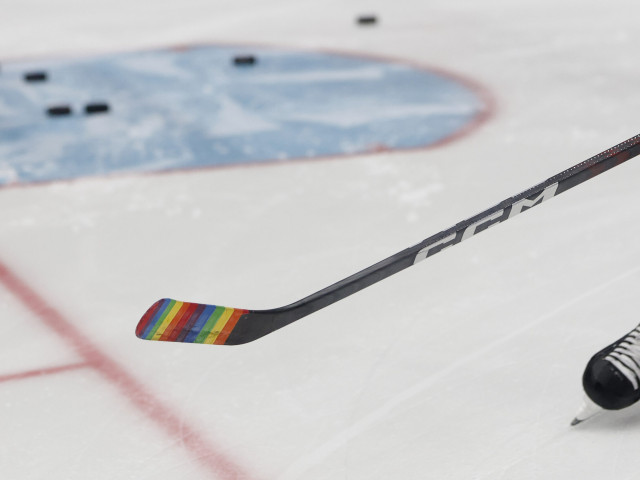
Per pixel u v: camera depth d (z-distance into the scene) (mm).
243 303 3922
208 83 8148
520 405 2977
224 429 2943
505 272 4055
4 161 6164
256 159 5988
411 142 6250
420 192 5250
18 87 8219
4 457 2840
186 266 4328
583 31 9633
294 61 8875
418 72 8289
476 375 3191
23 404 3143
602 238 4371
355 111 7102
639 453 2678
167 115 7188
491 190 5254
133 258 4453
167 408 3090
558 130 6398
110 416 3049
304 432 2900
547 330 3492
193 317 2471
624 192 4965
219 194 5324
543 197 2826
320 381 3215
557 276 3986
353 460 2734
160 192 5406
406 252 2736
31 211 5172
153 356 3457
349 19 10773
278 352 3439
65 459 2814
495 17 10602
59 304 3969
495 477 2609
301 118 6965
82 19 11117
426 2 11672
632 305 3658
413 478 2629
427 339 3484
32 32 10531
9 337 3672
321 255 4387
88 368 3393
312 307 2658
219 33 10242
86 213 5105
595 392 2703
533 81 7773
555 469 2627
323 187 5379
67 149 6387
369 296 3875
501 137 6285
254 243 4566
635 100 7070
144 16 11227
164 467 2750
